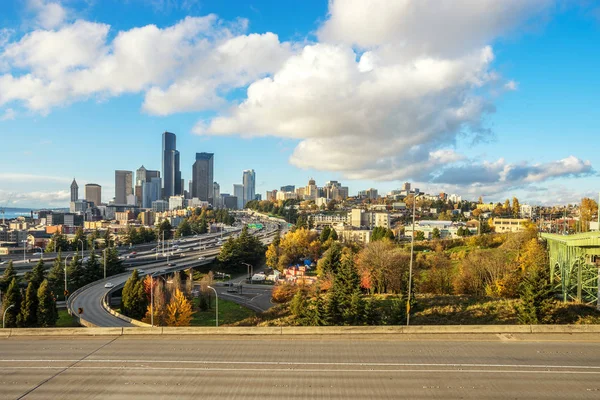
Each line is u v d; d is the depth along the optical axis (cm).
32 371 1864
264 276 10831
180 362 1958
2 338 2414
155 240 19325
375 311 4406
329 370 1839
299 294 5178
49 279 8350
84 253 13638
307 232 13825
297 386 1673
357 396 1581
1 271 9688
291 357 2011
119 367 1903
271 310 5778
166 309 5947
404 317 4047
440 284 6538
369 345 2189
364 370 1836
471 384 1684
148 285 6794
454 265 8112
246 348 2159
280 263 11612
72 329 2483
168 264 11394
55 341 2338
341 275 5591
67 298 7238
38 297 5525
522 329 2391
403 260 6875
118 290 8469
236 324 5403
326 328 2417
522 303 3778
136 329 2481
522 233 9225
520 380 1720
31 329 2480
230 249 12206
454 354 2038
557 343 2195
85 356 2061
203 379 1753
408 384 1686
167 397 1587
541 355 2011
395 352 2070
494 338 2289
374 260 6894
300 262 12219
